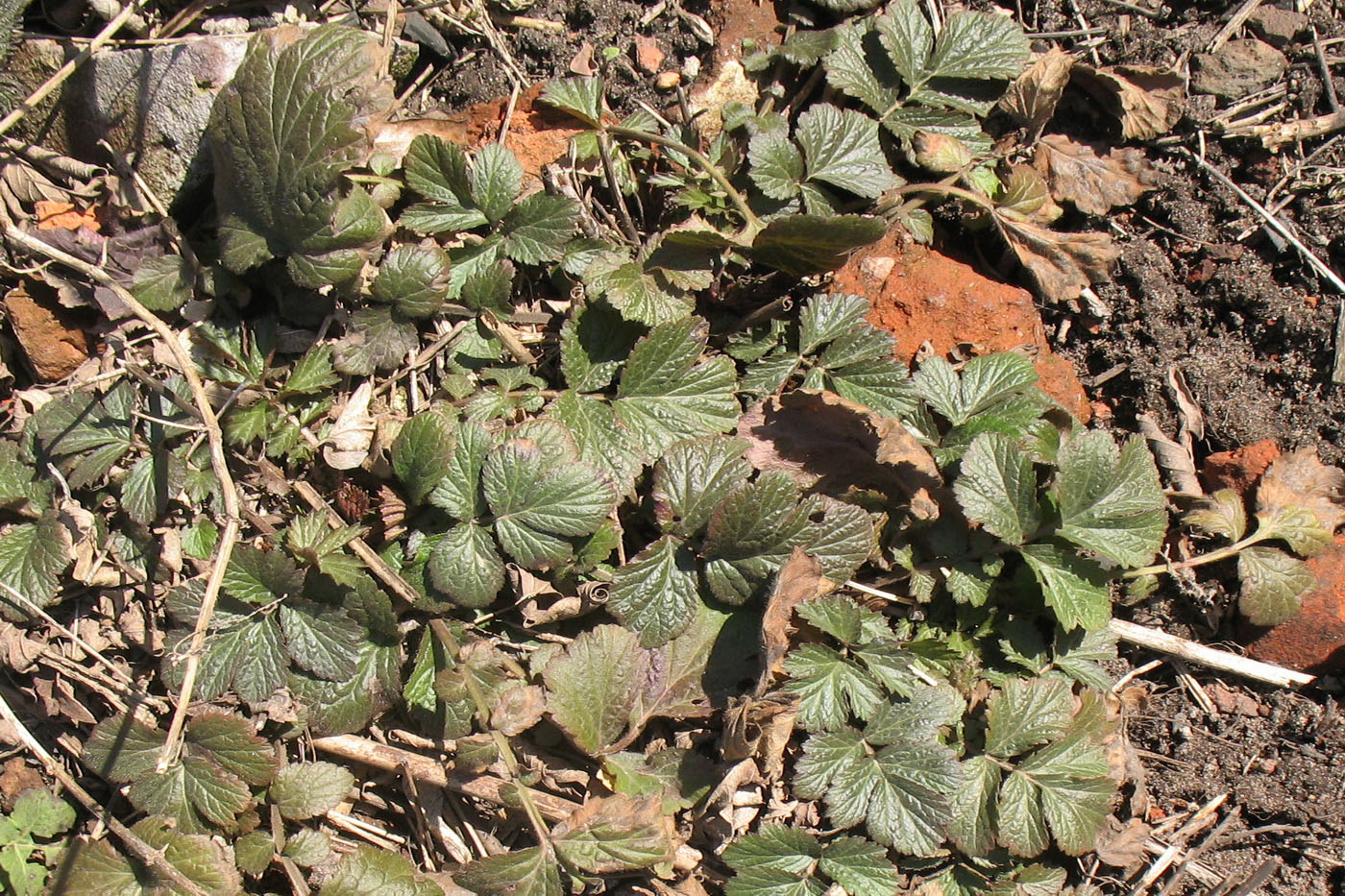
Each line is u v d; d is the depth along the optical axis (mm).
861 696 1011
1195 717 1055
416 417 1008
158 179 1031
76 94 1029
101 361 1029
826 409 1019
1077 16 1095
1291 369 1070
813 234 1021
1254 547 1050
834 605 1012
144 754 1003
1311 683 1053
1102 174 1080
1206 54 1090
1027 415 1032
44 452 1015
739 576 1017
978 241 1083
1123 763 1038
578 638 1005
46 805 1004
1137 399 1068
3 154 1033
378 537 1018
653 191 1063
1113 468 1028
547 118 1060
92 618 1018
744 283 1050
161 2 1040
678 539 1021
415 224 1033
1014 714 1019
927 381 1037
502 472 1006
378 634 1010
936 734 1011
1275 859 1043
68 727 1020
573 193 1045
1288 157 1086
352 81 1008
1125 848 1037
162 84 1025
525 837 1016
